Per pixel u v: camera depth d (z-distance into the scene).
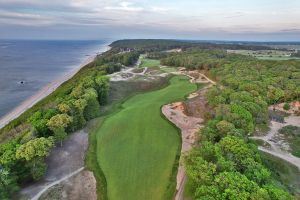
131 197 44.56
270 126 74.94
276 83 98.00
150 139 63.16
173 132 66.88
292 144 64.94
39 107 90.56
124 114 78.62
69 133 66.31
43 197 44.41
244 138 51.12
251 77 103.00
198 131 61.00
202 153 43.84
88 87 92.81
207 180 36.41
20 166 47.06
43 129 59.12
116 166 52.91
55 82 171.75
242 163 40.06
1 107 115.88
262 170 38.22
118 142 62.03
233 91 81.19
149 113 78.38
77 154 57.59
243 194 32.28
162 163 53.50
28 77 187.62
